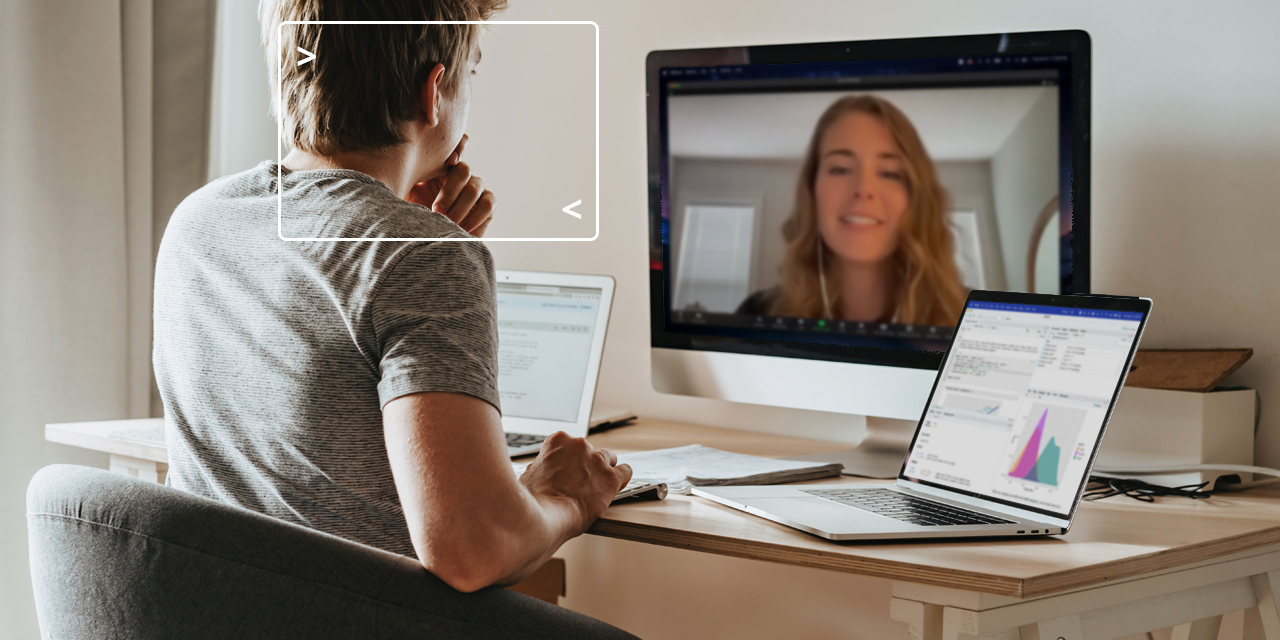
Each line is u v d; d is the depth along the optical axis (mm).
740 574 1700
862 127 1297
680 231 1446
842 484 1126
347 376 762
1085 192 1146
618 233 1802
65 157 1676
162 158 1844
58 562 721
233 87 2043
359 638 696
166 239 883
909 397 1251
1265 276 1171
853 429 1521
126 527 686
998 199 1208
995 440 986
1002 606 757
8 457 1650
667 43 1722
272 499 798
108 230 1714
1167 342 1257
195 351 830
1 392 1644
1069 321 986
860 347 1299
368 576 697
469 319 736
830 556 805
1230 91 1193
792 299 1355
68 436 1373
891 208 1281
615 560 1881
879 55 1278
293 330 773
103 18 1688
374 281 747
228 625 685
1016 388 999
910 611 782
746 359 1384
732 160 1399
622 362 1817
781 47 1350
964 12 1408
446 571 682
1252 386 1186
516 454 1291
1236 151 1190
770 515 913
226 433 812
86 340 1701
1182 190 1236
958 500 987
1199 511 997
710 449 1339
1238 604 976
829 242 1325
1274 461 1169
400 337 724
